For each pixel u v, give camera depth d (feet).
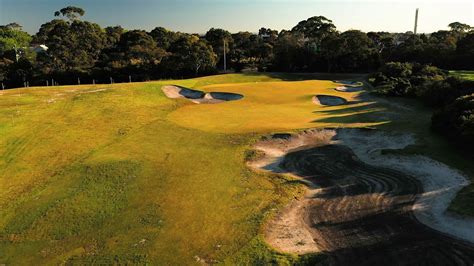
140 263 57.93
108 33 465.06
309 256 58.08
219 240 63.05
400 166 94.68
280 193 80.23
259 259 57.77
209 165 94.07
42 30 509.76
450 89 150.92
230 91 188.03
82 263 58.59
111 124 127.65
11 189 82.74
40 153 101.86
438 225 67.56
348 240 63.72
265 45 367.04
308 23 400.47
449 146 103.55
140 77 288.10
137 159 97.66
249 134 115.44
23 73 277.64
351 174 91.66
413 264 56.85
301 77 287.07
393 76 224.12
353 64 313.73
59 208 74.38
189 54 299.99
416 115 141.59
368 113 145.07
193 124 128.77
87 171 90.38
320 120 134.00
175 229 66.64
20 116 130.52
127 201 76.74
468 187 80.12
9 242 64.69
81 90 172.04
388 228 67.21
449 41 303.27
